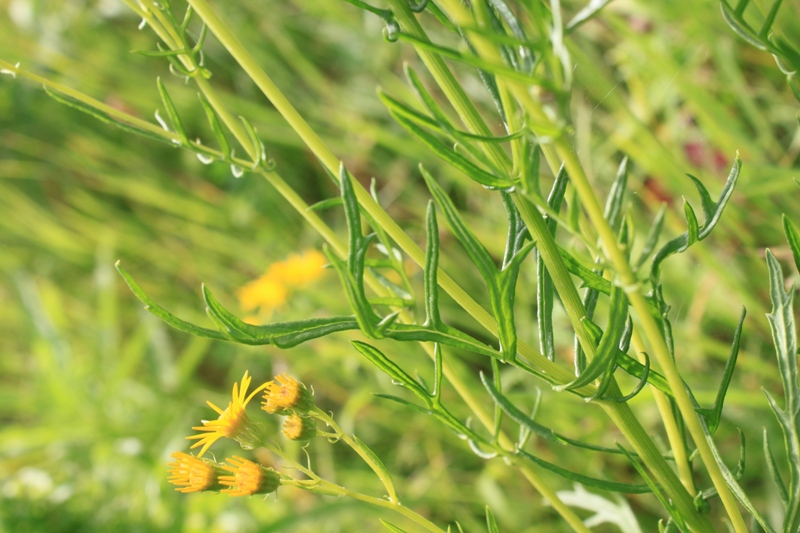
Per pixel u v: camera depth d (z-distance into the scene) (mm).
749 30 430
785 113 756
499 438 486
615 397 439
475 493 803
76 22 1180
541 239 431
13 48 1154
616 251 405
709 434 446
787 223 439
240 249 1093
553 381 440
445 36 875
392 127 1017
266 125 1084
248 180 1120
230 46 452
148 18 472
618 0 784
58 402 948
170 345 1122
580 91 801
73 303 1188
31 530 837
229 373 1060
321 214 1099
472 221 916
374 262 470
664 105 800
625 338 445
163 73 1179
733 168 427
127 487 873
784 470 634
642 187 756
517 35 406
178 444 907
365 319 424
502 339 430
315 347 859
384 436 904
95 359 1046
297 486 458
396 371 445
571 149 400
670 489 448
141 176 1179
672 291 749
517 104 423
